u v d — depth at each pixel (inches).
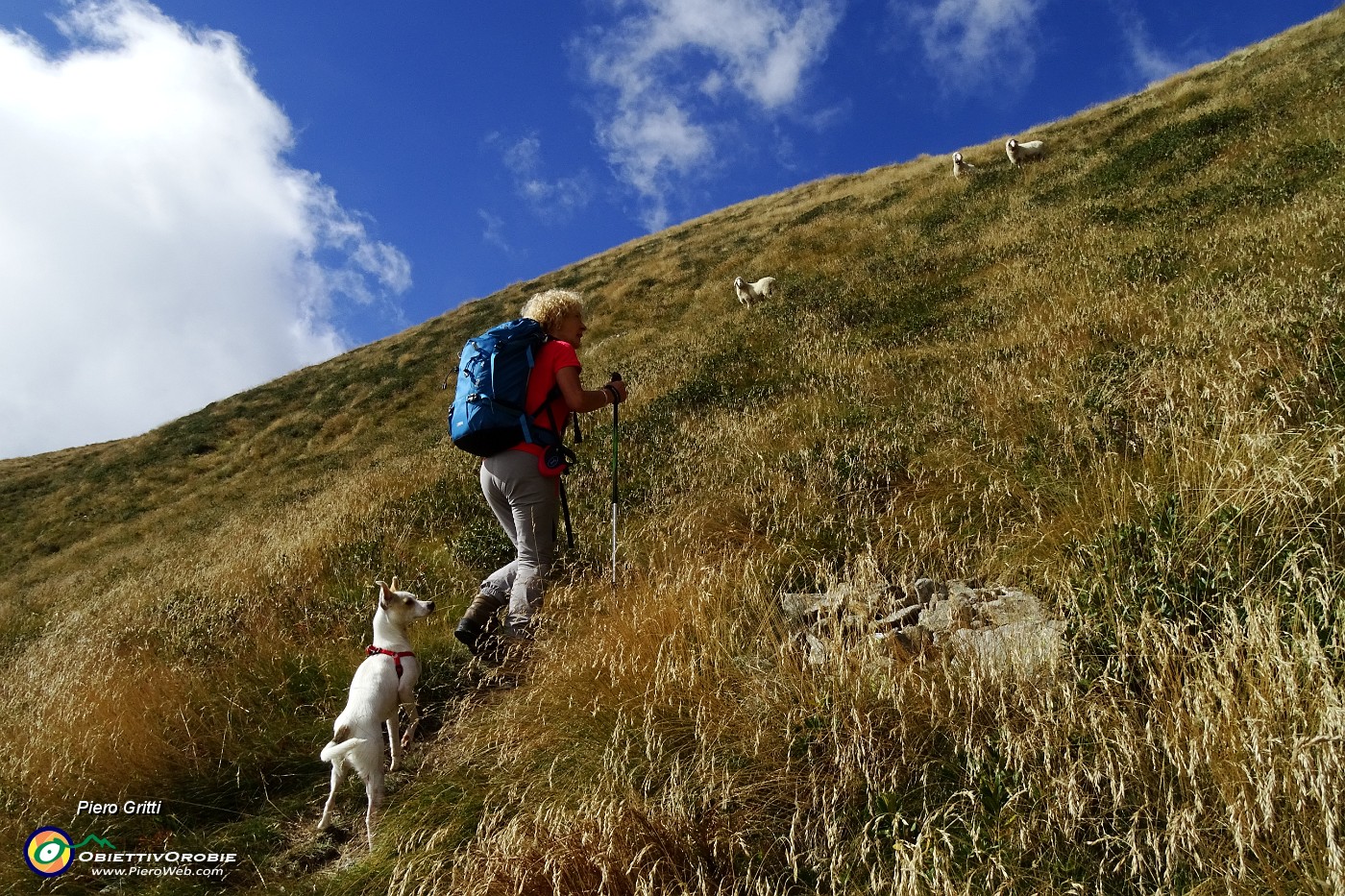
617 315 813.2
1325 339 174.2
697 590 152.1
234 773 155.6
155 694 171.6
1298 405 151.9
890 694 110.2
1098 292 324.2
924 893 83.0
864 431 248.2
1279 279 242.8
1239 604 104.1
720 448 269.7
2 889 128.9
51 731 164.2
